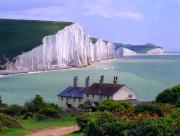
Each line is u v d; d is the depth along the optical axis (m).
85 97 93.19
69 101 95.88
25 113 66.94
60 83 174.62
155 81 171.25
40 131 50.28
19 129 51.56
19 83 182.00
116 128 32.94
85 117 45.94
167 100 56.94
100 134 33.50
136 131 31.89
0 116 52.66
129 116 35.81
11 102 111.69
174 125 32.19
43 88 152.50
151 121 32.22
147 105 45.00
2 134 47.59
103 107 57.12
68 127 53.00
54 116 62.66
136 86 149.50
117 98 89.25
